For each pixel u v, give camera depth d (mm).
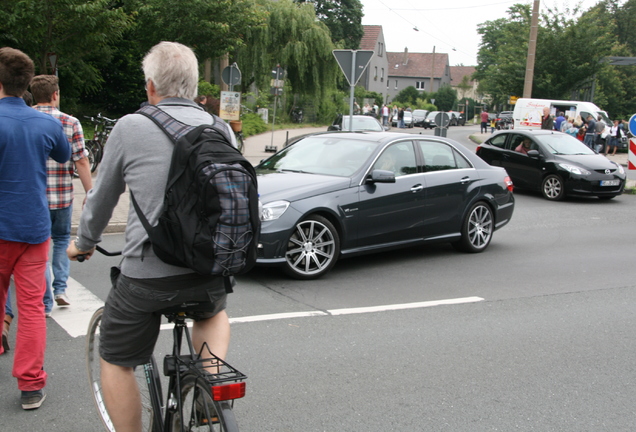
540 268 8078
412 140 8266
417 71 101250
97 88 24922
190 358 2678
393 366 4688
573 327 5766
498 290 6938
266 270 7418
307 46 36750
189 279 2523
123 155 2504
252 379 4363
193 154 2404
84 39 17422
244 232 2406
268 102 37531
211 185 2336
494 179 8977
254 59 35719
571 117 30188
